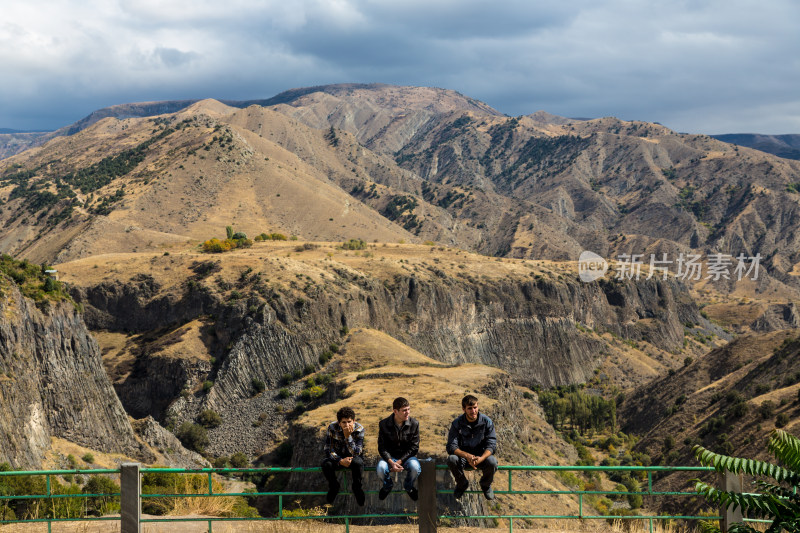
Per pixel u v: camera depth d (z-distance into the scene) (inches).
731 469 435.5
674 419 5570.9
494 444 496.1
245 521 607.8
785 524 426.3
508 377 4864.7
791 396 4360.2
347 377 4756.4
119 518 530.6
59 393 3110.2
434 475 492.4
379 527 573.0
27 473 502.9
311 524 549.0
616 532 593.9
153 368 5492.1
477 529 586.6
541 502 2834.6
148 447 3661.4
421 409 3272.6
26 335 3019.2
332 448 501.4
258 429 5002.5
